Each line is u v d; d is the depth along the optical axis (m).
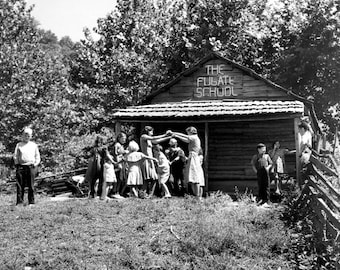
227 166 20.53
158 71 32.59
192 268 9.02
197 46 33.12
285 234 10.38
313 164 11.72
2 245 10.27
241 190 20.23
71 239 10.62
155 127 21.33
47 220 12.09
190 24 35.12
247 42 32.66
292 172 19.17
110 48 33.78
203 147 20.88
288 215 11.69
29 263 9.28
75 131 30.83
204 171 18.20
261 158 14.13
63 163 29.55
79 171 21.69
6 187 22.64
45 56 31.00
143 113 19.06
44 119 28.77
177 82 21.77
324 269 8.51
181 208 13.12
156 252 9.82
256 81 20.81
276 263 9.14
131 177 15.59
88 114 30.28
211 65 21.41
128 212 12.71
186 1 36.16
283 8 32.66
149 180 15.88
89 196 16.16
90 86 32.91
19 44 29.41
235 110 18.09
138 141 21.67
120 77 32.03
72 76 33.56
